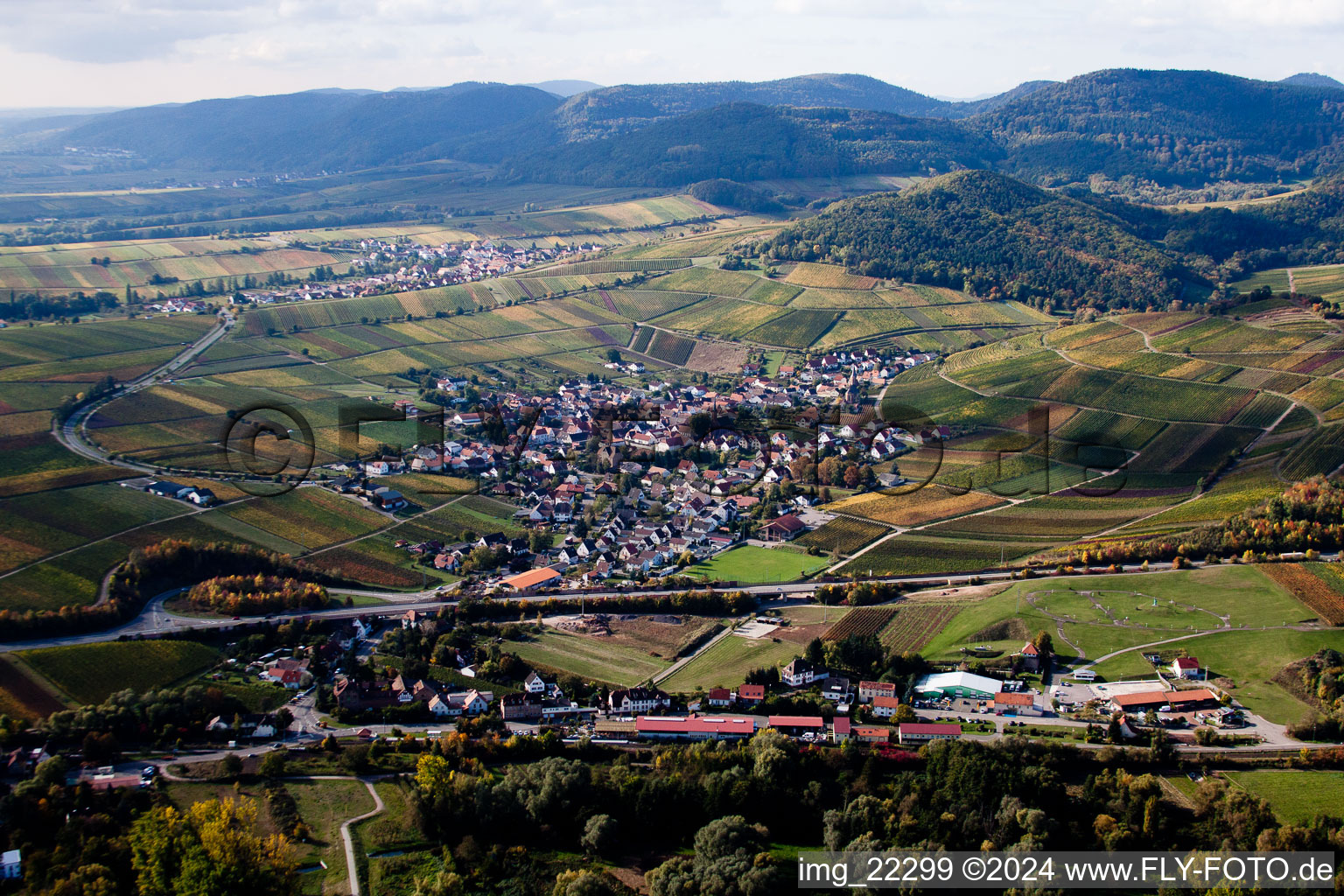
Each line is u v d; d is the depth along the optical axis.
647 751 173.62
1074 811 151.50
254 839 140.50
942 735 174.12
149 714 177.75
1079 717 179.88
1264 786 155.25
